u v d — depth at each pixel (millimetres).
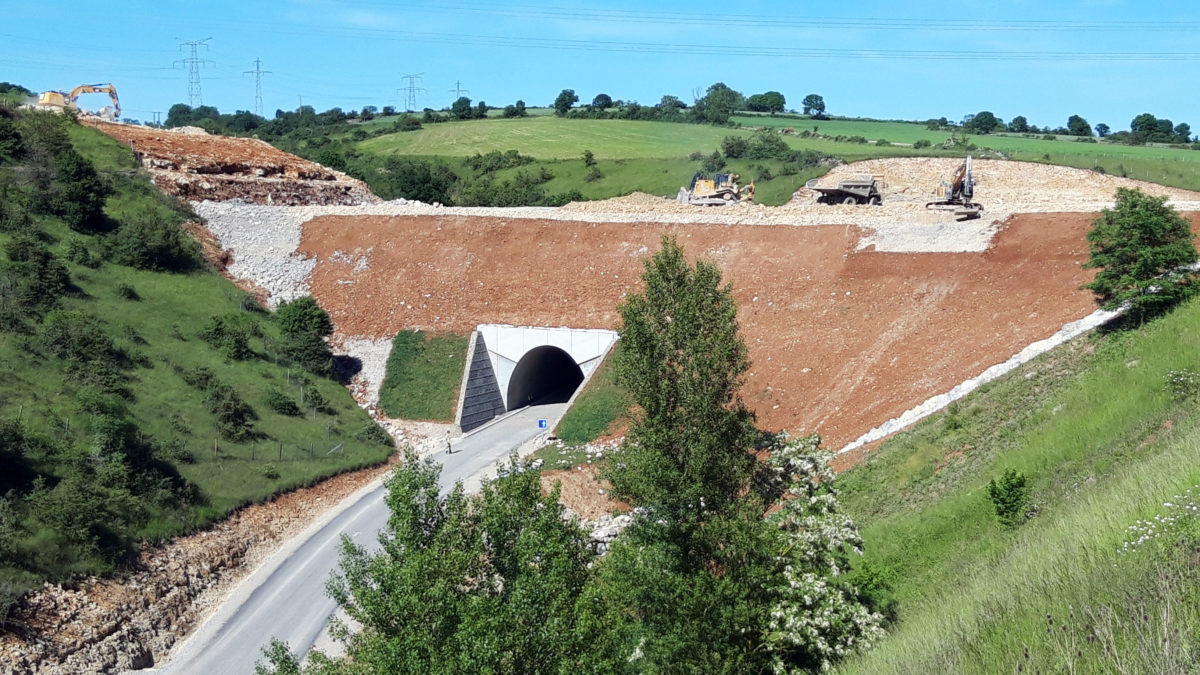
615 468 29281
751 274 57844
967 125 148125
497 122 155375
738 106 177625
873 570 27781
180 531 38812
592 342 57406
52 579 32719
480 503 23438
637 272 61188
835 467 39844
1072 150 112875
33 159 65875
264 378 54812
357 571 22406
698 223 63219
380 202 83000
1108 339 37688
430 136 147250
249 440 47938
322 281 67438
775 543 25188
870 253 56125
